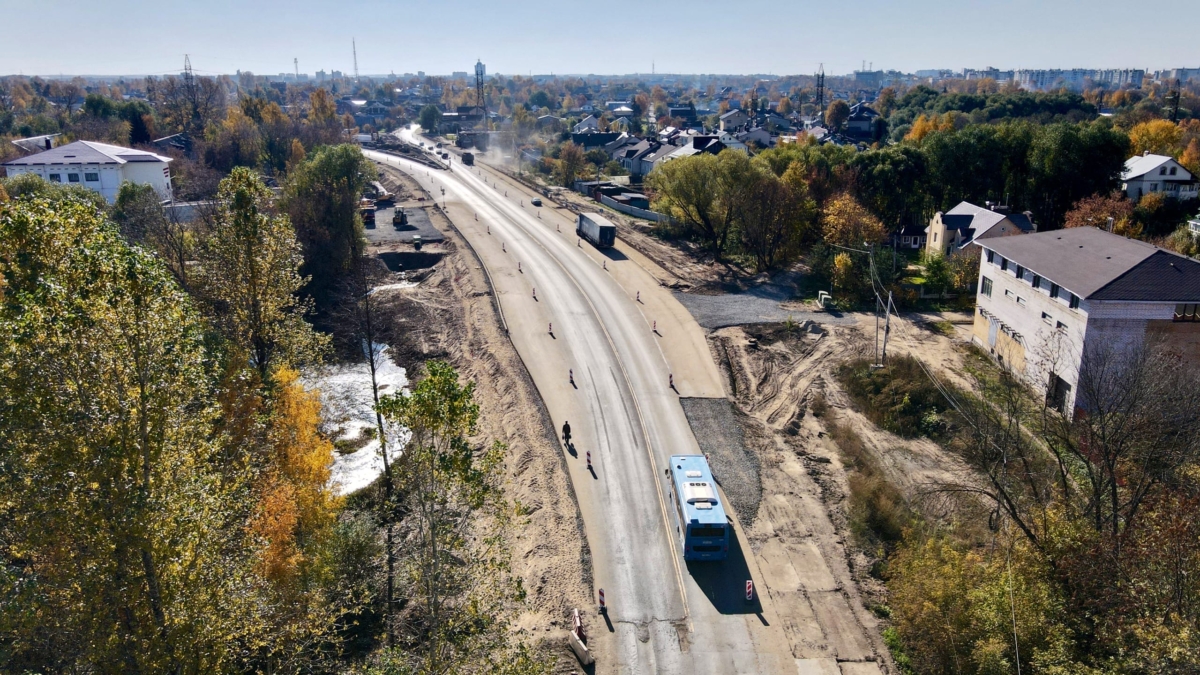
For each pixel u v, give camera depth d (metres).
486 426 49.03
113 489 20.11
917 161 94.25
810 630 31.11
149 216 66.12
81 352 20.02
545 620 31.44
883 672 29.03
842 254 70.62
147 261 21.30
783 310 67.38
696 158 81.44
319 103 199.50
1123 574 24.59
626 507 39.19
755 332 62.31
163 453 21.95
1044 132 95.19
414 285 78.94
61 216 21.28
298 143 133.88
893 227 95.31
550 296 69.88
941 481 41.28
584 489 40.69
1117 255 47.00
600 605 32.22
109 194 95.00
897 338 61.28
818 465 43.69
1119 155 90.25
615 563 35.03
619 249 86.19
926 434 47.12
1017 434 35.06
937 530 36.66
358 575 33.44
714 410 49.41
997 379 52.75
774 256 80.06
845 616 31.91
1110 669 22.69
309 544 31.78
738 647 30.19
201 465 23.98
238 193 39.84
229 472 28.33
